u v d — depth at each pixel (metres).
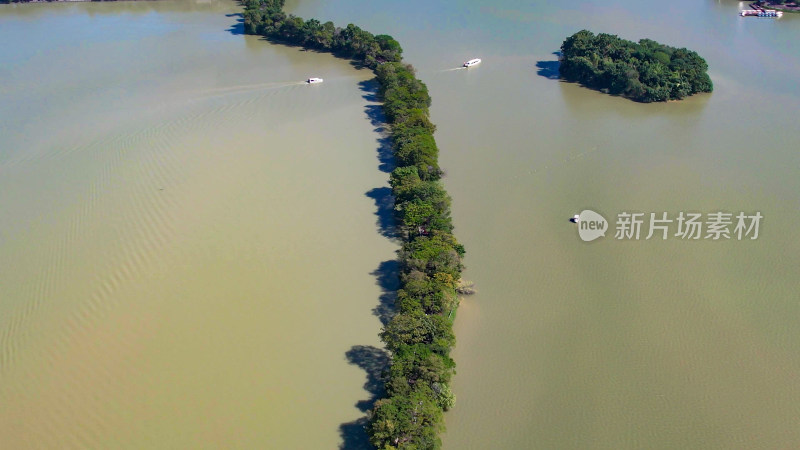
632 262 108.94
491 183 131.50
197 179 129.88
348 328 95.56
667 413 83.31
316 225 117.69
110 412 82.56
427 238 107.12
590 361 90.62
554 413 83.19
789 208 121.88
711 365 89.88
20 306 98.50
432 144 135.00
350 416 82.44
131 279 103.94
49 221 116.88
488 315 98.56
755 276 105.38
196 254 109.56
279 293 101.81
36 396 84.56
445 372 82.81
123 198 123.25
